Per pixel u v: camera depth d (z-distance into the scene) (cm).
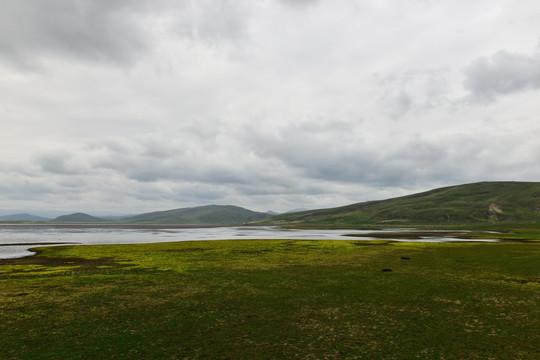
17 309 2312
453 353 1560
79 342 1716
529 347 1627
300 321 2056
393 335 1808
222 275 3641
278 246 7425
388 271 3869
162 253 6025
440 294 2730
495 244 7850
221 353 1576
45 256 5675
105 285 3119
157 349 1625
